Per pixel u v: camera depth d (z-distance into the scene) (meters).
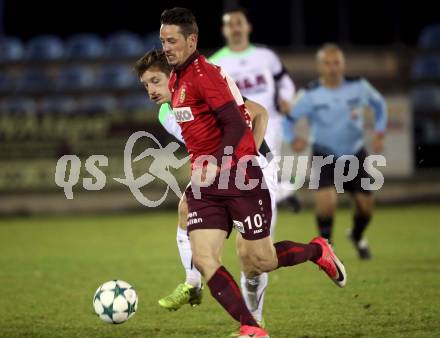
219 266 18.19
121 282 20.72
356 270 31.44
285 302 25.22
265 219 18.81
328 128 35.34
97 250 39.38
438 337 19.97
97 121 55.59
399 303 24.58
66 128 55.91
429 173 58.62
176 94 18.73
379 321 22.03
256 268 19.48
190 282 20.91
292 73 58.31
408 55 58.97
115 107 59.12
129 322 22.70
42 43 67.94
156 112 54.97
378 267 32.12
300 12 63.28
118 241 42.69
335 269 21.30
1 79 60.47
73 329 21.92
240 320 17.86
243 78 34.28
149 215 55.62
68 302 26.14
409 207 56.75
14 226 50.84
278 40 71.44
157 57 19.92
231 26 34.25
